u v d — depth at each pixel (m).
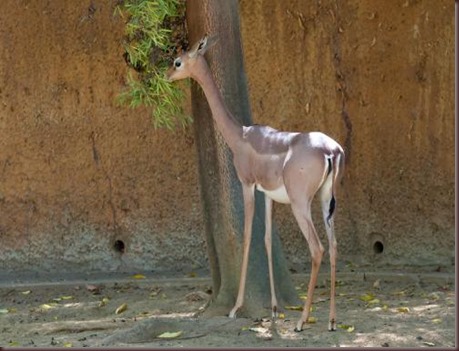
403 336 9.37
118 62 14.15
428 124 13.55
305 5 13.97
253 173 9.86
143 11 10.22
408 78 13.62
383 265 13.73
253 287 10.49
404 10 13.59
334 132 13.95
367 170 13.85
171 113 11.48
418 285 12.66
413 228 13.65
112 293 12.98
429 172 13.56
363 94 13.84
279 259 10.88
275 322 10.03
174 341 9.50
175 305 11.77
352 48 13.84
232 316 10.11
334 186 9.49
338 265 13.83
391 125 13.73
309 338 9.35
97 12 14.16
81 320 11.07
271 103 14.09
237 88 10.77
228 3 10.74
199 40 10.35
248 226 10.05
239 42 10.86
